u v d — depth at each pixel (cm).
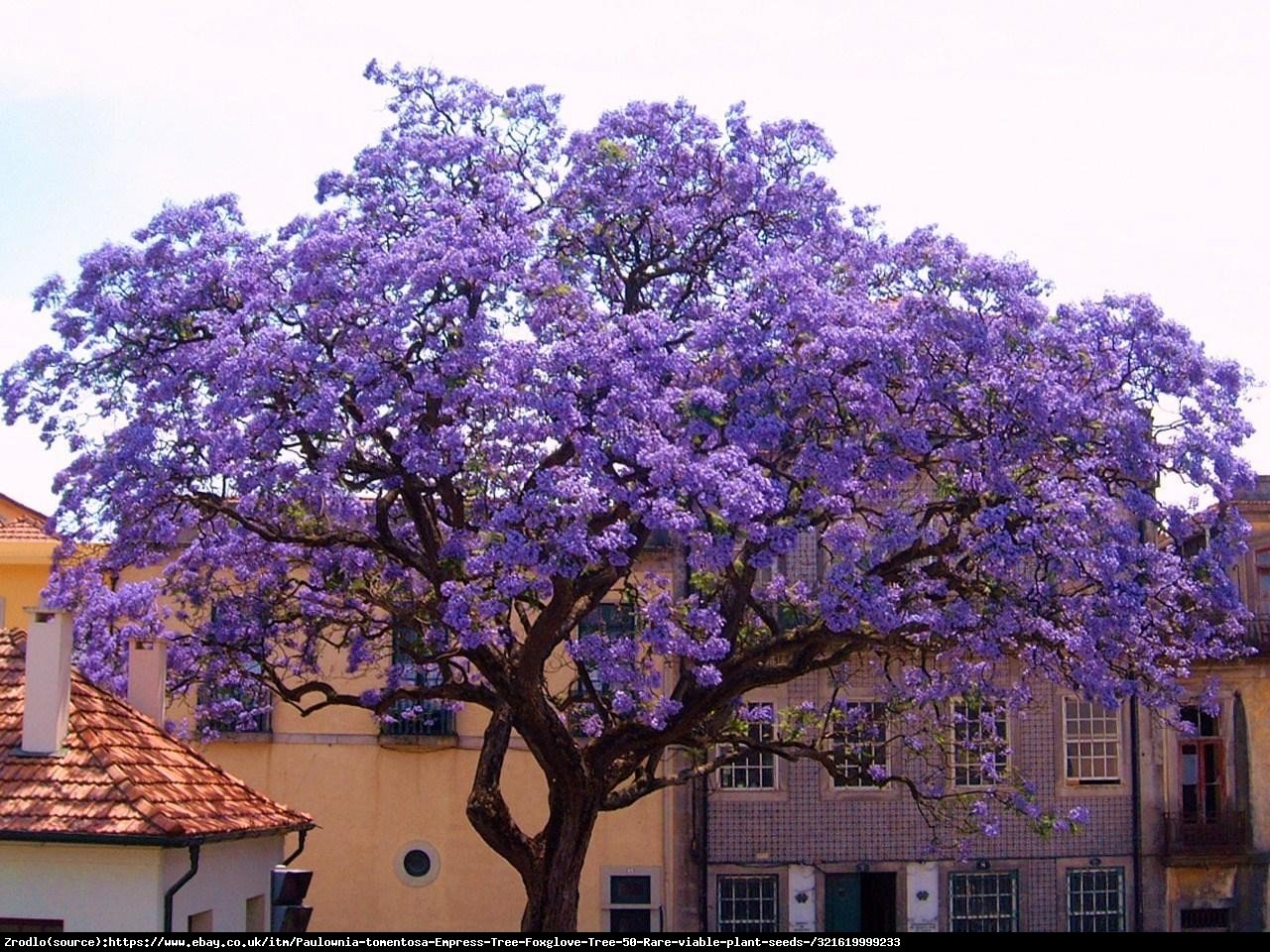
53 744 1870
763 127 2200
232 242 2075
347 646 2447
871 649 2173
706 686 2033
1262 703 3400
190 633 2358
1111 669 2072
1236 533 2075
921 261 2019
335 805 3155
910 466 1970
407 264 1911
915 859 3262
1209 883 3366
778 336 1927
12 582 3250
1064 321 2028
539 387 1880
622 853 3200
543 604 2125
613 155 2116
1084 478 1998
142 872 1772
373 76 2180
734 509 1783
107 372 2067
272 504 2061
